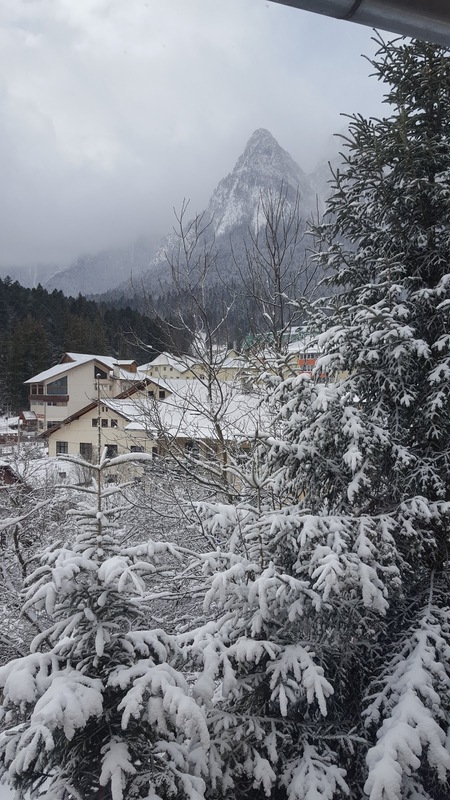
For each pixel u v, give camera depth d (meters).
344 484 5.89
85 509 4.33
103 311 83.88
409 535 5.41
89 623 4.06
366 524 5.12
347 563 4.55
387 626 5.56
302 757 4.59
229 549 5.20
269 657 4.73
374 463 5.80
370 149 6.49
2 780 3.67
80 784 3.88
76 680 3.64
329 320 6.75
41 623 9.87
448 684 4.77
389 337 5.69
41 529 12.70
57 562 3.83
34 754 3.19
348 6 1.24
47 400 48.81
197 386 14.17
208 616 6.88
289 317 9.86
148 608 4.37
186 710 3.47
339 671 5.25
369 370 6.12
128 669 3.80
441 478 5.98
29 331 66.75
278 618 4.83
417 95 6.59
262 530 5.20
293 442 6.19
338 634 5.06
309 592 4.59
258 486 5.43
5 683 3.59
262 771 4.19
